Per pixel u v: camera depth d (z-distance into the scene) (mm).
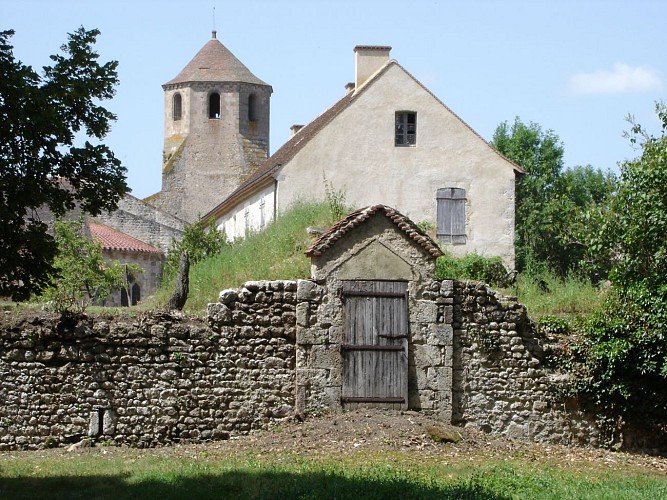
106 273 39656
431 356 22281
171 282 29688
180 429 21078
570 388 22859
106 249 50625
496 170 38344
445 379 22266
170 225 60500
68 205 16422
